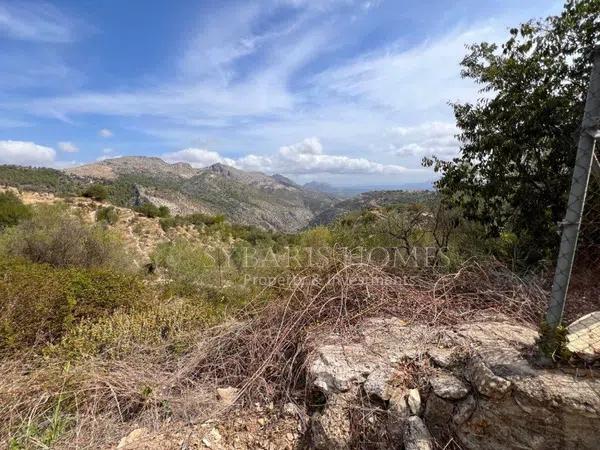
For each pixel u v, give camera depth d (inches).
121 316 156.2
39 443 75.1
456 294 109.3
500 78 154.2
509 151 144.6
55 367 109.7
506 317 95.7
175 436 80.2
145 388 95.2
